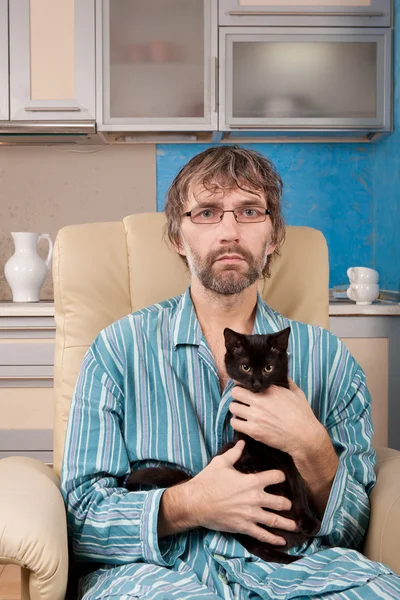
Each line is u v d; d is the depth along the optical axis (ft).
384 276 10.47
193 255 4.11
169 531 3.64
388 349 9.12
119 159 10.81
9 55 9.60
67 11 9.59
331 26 9.64
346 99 9.78
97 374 4.05
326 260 5.21
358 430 4.23
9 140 10.46
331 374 4.33
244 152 4.25
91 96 9.66
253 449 3.84
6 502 3.37
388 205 10.24
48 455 9.05
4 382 8.98
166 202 4.56
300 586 3.29
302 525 3.73
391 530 3.64
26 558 3.14
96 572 3.75
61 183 10.80
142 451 3.98
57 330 4.88
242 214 4.10
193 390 4.09
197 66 9.70
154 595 3.19
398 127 9.70
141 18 9.62
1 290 10.86
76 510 3.74
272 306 5.06
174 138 10.58
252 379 3.85
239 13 9.55
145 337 4.16
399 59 9.65
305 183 10.97
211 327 4.39
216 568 3.61
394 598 3.19
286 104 9.76
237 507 3.53
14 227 10.82
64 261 4.88
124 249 5.06
